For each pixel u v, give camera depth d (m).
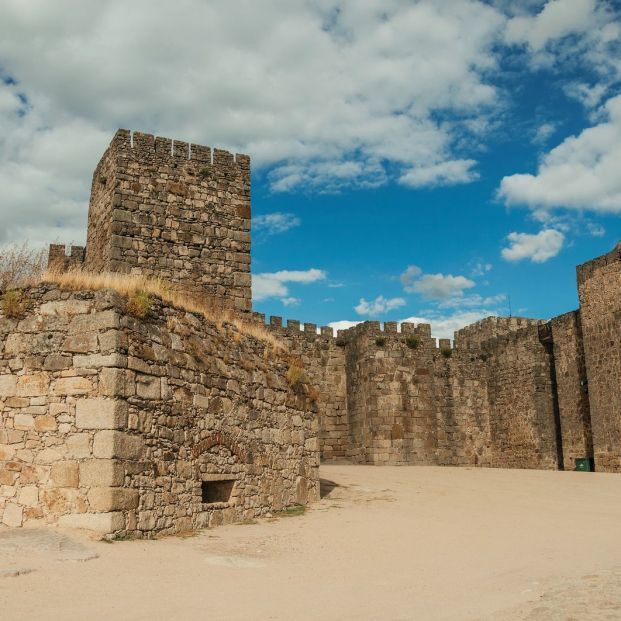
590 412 37.31
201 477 15.81
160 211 27.14
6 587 9.26
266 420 19.17
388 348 41.75
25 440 13.88
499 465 44.00
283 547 13.98
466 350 45.38
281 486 19.45
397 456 40.34
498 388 44.78
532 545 14.85
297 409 21.16
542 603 9.34
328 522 17.72
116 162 26.83
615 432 35.41
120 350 13.92
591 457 37.75
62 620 8.06
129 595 9.41
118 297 14.34
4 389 14.26
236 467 17.31
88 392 13.73
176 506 14.73
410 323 43.19
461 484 27.92
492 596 9.96
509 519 19.00
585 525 17.92
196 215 27.78
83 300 14.38
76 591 9.38
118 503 13.18
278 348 20.83
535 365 42.25
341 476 29.42
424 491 25.17
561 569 12.00
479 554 13.77
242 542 14.22
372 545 14.69
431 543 15.06
